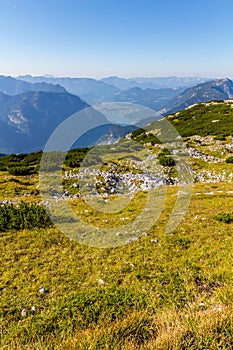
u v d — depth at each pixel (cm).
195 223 1530
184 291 837
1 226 1465
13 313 812
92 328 645
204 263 1043
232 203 1908
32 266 1099
